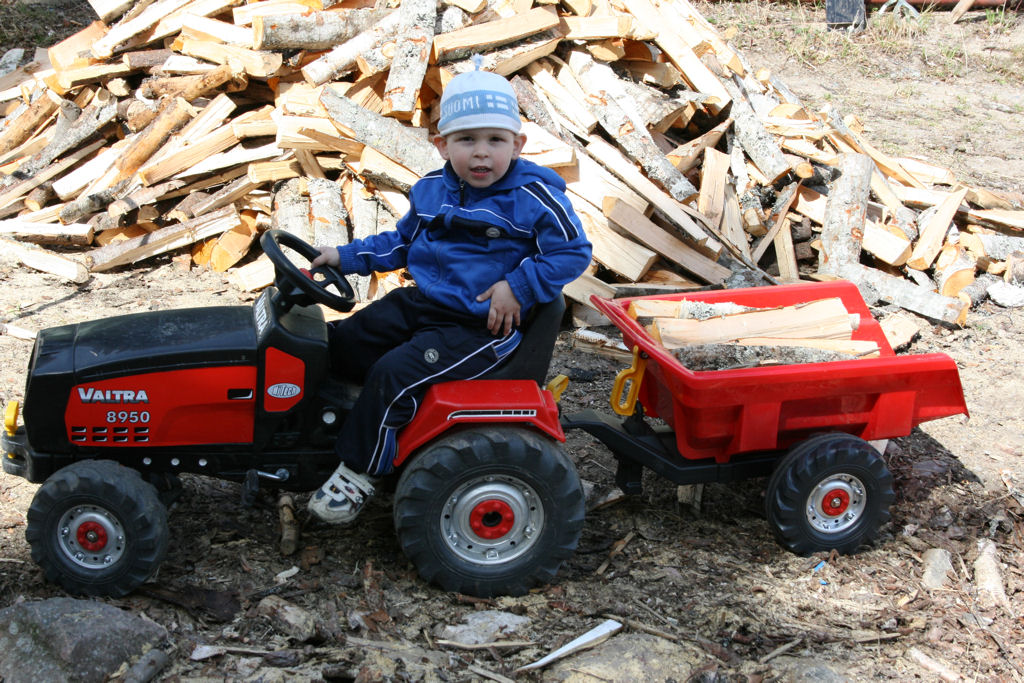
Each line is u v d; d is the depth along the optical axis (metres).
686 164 6.61
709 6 14.34
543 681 3.05
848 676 3.15
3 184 7.37
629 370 3.98
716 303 4.21
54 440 3.27
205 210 6.62
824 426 3.82
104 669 2.88
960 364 5.90
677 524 4.06
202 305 6.08
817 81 12.10
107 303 6.05
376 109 6.31
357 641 3.17
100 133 7.40
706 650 3.25
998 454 4.82
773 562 3.81
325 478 3.54
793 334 4.01
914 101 11.66
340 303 3.31
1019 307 6.79
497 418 3.29
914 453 4.76
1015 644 3.46
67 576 3.23
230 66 6.68
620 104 6.50
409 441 3.31
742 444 3.64
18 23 11.50
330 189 6.30
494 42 6.21
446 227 3.37
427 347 3.30
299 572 3.52
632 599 3.52
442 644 3.19
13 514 3.84
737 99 7.05
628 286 5.94
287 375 3.29
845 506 3.81
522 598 3.47
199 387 3.26
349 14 6.52
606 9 6.89
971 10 14.52
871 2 14.35
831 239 6.69
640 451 3.82
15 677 2.84
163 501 3.49
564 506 3.38
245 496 3.38
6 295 6.07
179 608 3.29
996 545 4.06
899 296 6.48
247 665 3.02
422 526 3.30
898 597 3.66
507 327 3.28
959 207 7.43
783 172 6.82
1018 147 10.20
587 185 6.09
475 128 3.16
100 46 7.30
